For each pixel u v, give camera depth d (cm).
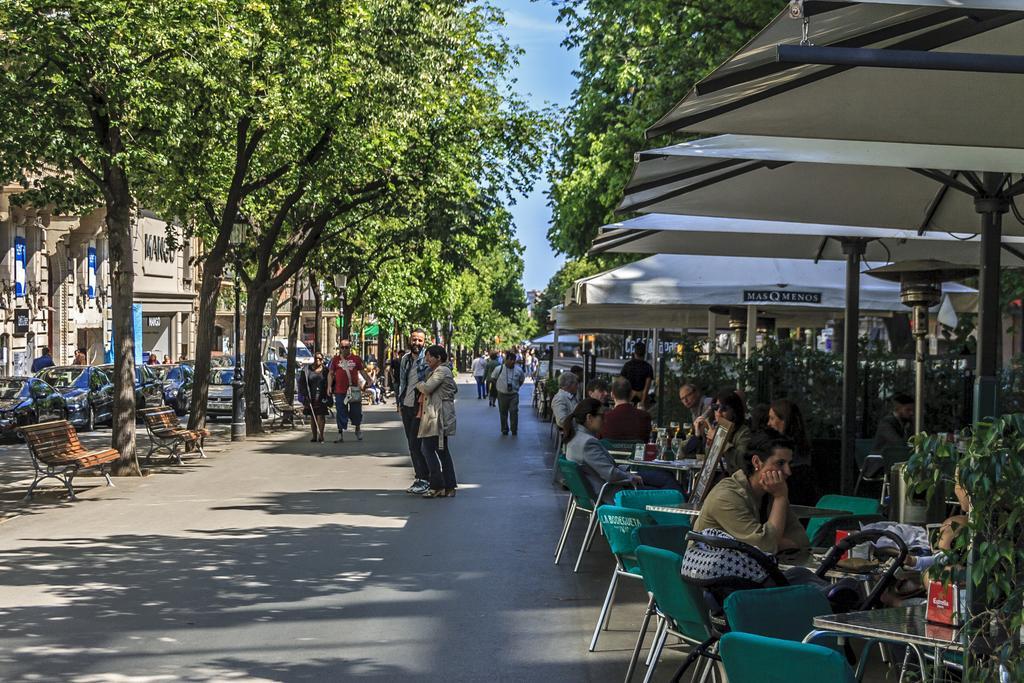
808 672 461
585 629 962
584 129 3203
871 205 1033
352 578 1176
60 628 954
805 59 449
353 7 2331
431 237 3588
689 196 1020
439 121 3025
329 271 4306
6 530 1491
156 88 1978
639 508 997
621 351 5953
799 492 1109
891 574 657
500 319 12438
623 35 2806
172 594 1092
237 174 2600
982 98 591
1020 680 432
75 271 5481
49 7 1883
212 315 2725
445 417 1870
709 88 518
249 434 3406
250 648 891
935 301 1305
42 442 1822
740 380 1598
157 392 4125
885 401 1561
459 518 1622
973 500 466
